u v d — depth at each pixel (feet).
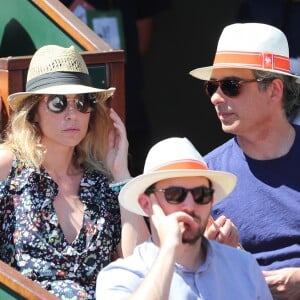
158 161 41.42
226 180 42.60
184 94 78.54
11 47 59.98
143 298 38.22
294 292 47.78
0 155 49.44
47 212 49.01
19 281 43.57
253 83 48.16
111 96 53.67
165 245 39.27
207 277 41.55
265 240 48.55
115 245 50.44
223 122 49.08
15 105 49.96
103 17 74.38
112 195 50.93
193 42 77.30
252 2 72.79
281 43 48.91
